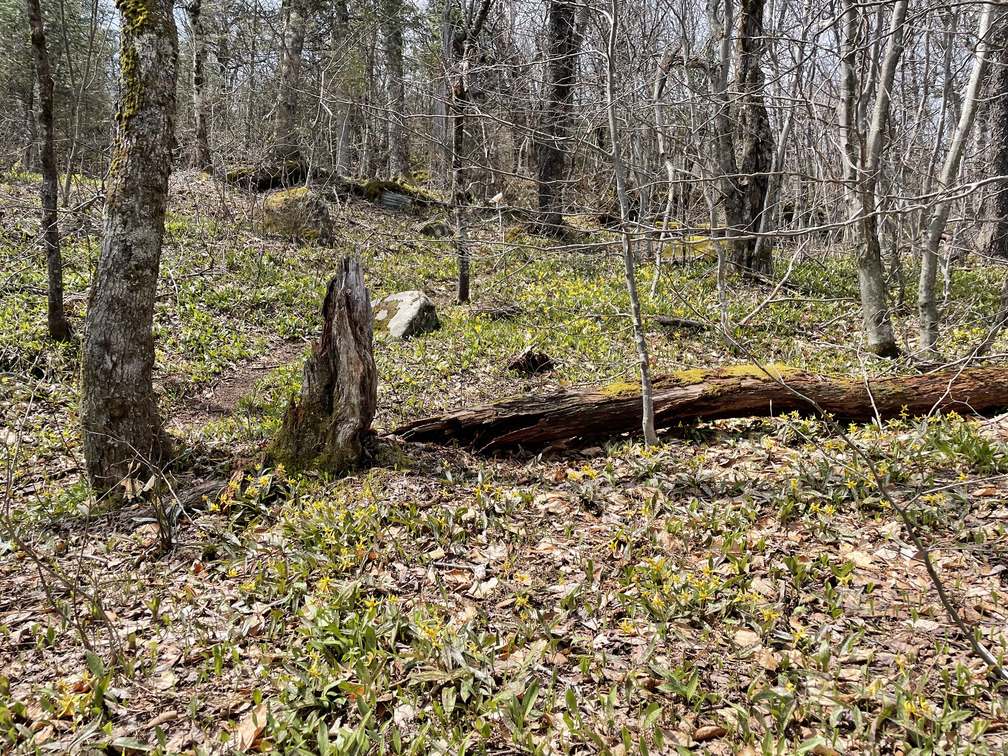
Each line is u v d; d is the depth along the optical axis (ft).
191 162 59.00
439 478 17.51
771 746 8.95
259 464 17.94
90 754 9.43
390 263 45.62
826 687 9.98
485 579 13.47
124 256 16.58
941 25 36.50
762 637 11.06
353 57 56.85
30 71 59.88
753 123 41.68
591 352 29.86
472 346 30.45
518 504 16.03
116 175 16.44
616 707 9.96
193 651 11.72
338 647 11.26
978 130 49.62
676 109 29.19
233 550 14.71
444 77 24.22
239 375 29.30
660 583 12.51
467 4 35.06
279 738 9.55
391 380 26.68
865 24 25.09
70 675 11.29
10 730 9.84
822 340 32.17
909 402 18.67
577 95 25.90
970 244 41.65
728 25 38.32
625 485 16.81
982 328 30.27
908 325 34.04
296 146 56.80
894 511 14.17
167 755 9.41
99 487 17.11
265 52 62.95
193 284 36.19
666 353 29.99
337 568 13.62
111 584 13.71
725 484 16.05
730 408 19.22
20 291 31.83
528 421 19.03
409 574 13.61
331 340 17.90
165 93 16.58
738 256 42.68
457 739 9.30
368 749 9.29
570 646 11.37
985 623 11.06
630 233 17.43
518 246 20.52
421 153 77.30
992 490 14.64
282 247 44.21
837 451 16.66
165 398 25.73
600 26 18.75
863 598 11.92
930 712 8.99
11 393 24.04
